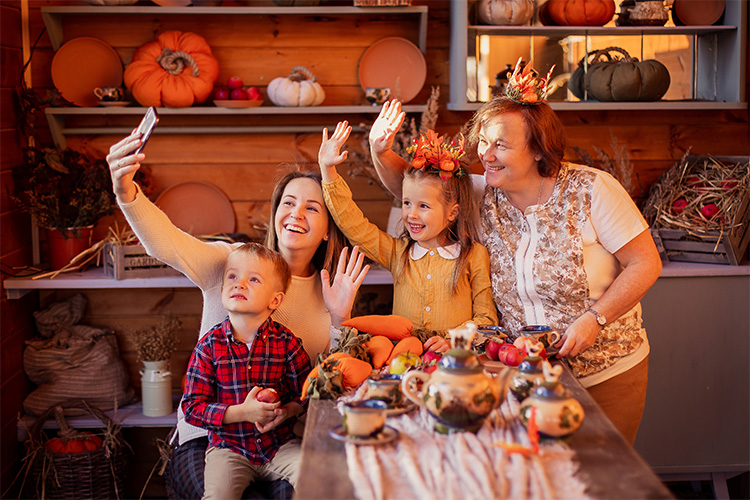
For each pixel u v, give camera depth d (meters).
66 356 2.90
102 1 2.88
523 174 1.95
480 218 2.13
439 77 3.14
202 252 2.09
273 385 1.95
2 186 2.77
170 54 2.93
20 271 2.91
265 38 3.10
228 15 3.08
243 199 3.18
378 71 3.09
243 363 1.92
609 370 2.00
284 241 2.12
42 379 2.92
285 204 2.15
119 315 3.17
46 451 2.69
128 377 3.10
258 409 1.83
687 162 3.03
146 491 3.13
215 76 3.00
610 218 1.93
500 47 2.92
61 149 3.03
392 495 1.10
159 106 2.94
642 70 2.90
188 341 3.20
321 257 2.28
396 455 1.24
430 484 1.12
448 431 1.32
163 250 2.00
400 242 2.22
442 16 3.11
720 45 2.99
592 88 2.95
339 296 2.04
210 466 1.90
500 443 1.25
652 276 1.92
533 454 1.21
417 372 1.39
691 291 2.74
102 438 2.85
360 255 2.07
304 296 2.16
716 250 2.78
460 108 2.91
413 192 2.07
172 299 3.18
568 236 1.96
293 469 1.88
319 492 1.11
